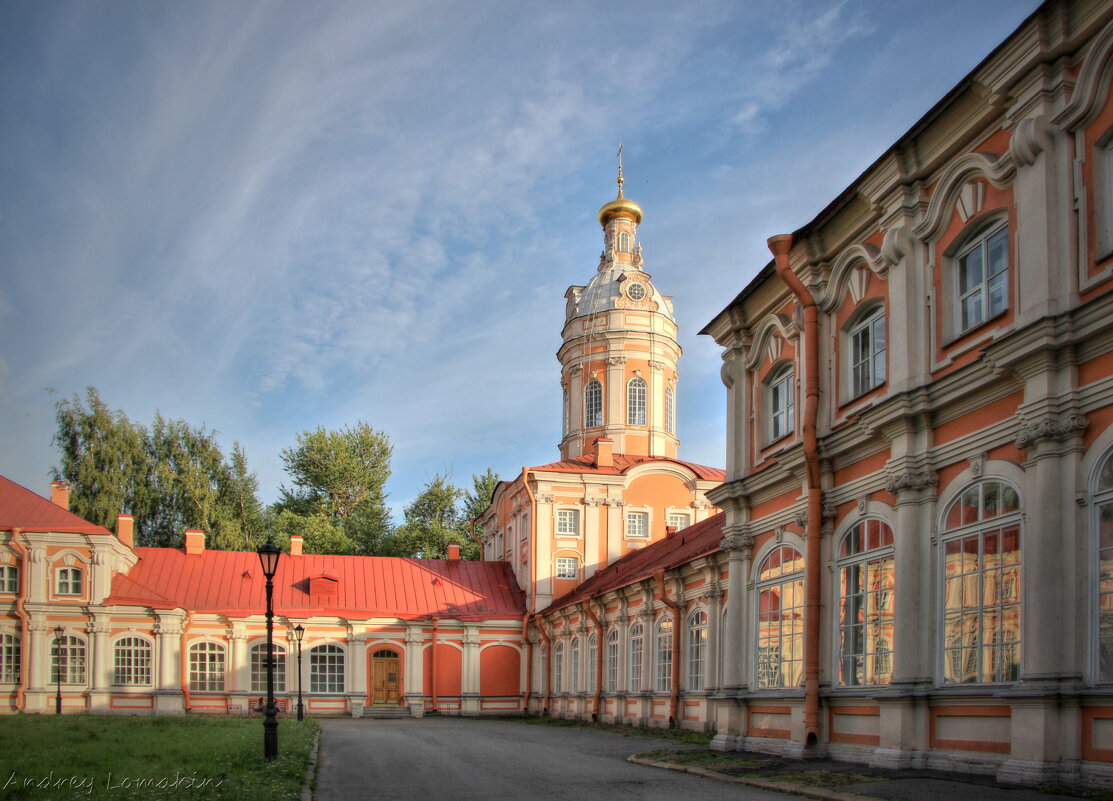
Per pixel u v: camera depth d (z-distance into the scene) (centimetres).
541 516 4769
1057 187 1274
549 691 4575
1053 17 1273
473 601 4981
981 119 1430
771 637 2009
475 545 6994
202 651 4559
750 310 2222
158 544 6138
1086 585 1182
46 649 4325
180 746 2030
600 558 4741
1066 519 1211
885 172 1647
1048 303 1252
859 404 1755
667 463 4862
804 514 1875
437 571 5184
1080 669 1173
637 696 3388
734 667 2116
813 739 1731
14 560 4372
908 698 1470
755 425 2189
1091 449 1195
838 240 1852
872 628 1642
